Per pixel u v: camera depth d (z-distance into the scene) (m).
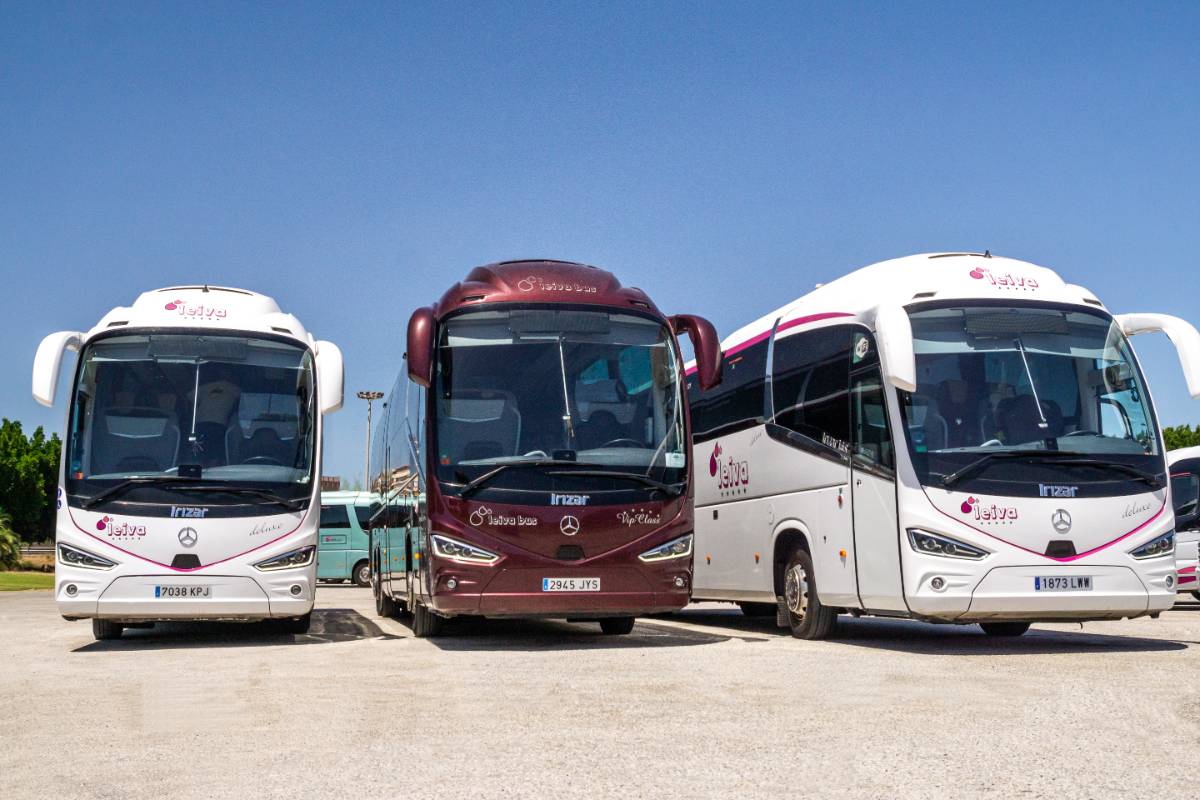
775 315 15.04
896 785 5.56
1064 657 11.00
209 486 12.75
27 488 59.31
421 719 7.56
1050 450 11.41
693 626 16.81
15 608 23.17
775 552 14.21
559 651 11.95
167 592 12.52
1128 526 11.45
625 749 6.47
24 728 7.42
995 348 11.78
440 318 12.59
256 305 13.98
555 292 12.74
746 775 5.79
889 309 11.45
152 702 8.48
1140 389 12.05
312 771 6.00
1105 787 5.49
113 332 13.22
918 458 11.38
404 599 15.65
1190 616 19.11
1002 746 6.47
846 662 10.62
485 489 11.91
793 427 13.79
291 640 13.97
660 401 12.57
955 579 11.10
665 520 12.20
